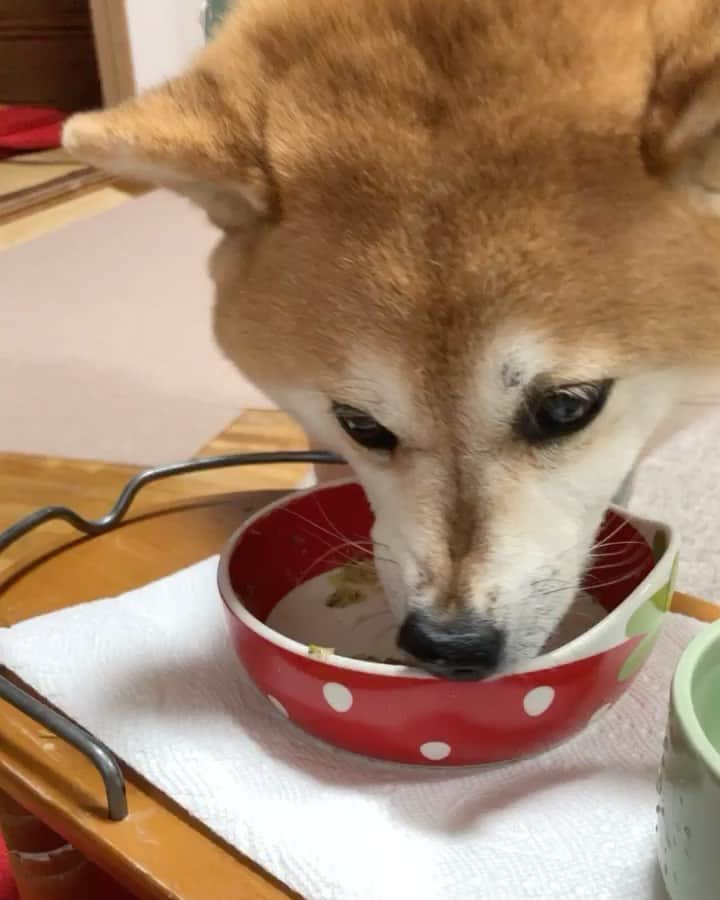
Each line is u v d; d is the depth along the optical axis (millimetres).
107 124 271
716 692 191
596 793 229
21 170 1279
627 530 284
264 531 299
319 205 260
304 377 276
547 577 263
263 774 237
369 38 270
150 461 590
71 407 673
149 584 309
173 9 1344
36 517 314
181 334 792
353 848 214
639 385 266
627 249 244
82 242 1060
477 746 232
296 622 296
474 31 258
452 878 206
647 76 248
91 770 240
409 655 244
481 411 250
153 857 216
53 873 271
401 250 245
